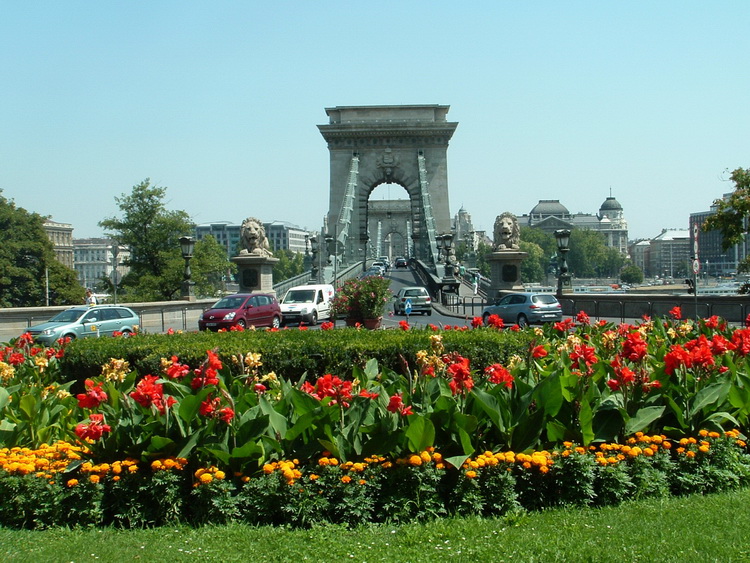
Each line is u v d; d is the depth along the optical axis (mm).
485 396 8992
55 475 8602
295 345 14977
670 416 9828
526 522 8133
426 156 111438
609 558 6992
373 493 8461
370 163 111562
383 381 11148
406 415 8844
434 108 113250
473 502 8461
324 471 8500
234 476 8633
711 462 9336
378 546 7539
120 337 17062
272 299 39406
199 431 8695
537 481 8734
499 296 49938
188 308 46469
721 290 92562
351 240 109812
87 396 8680
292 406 9383
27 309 36938
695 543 7324
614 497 8773
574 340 13531
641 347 9547
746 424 10000
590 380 9484
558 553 7129
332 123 113875
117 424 8922
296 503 8289
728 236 38375
